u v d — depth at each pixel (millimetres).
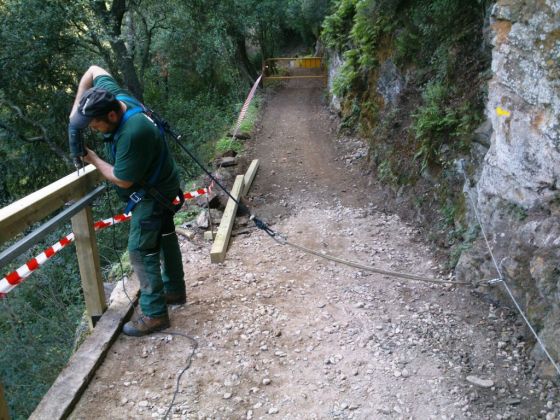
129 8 13609
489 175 4188
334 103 11859
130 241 3473
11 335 5934
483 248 4125
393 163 6516
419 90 6445
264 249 5148
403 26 7160
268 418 2910
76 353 3334
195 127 13820
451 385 3150
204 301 4102
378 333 3680
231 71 16781
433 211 5336
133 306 3920
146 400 3037
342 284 4391
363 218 5953
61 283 7387
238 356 3434
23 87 11008
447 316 3887
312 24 18375
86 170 3457
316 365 3348
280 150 9531
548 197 3547
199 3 14055
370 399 3043
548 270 3332
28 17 9938
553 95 3352
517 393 3066
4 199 13508
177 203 3549
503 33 3881
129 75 12781
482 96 4793
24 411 4832
